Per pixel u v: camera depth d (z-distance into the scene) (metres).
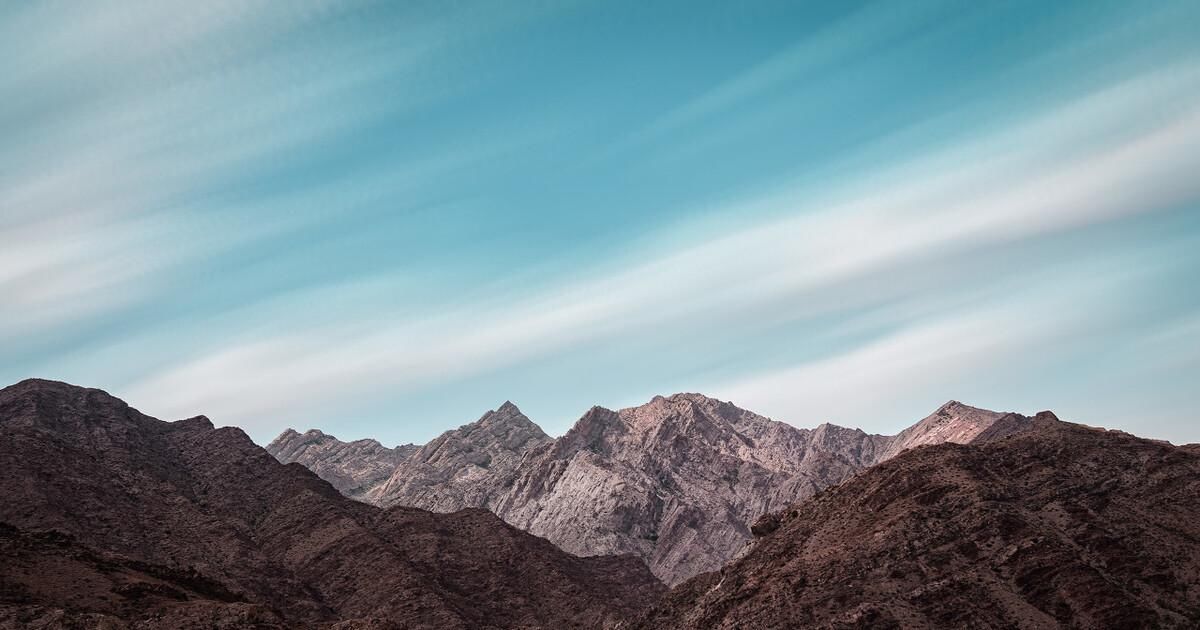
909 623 152.00
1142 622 146.62
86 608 160.88
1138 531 164.00
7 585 161.62
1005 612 151.75
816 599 161.62
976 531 165.12
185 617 160.75
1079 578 152.88
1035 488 177.00
